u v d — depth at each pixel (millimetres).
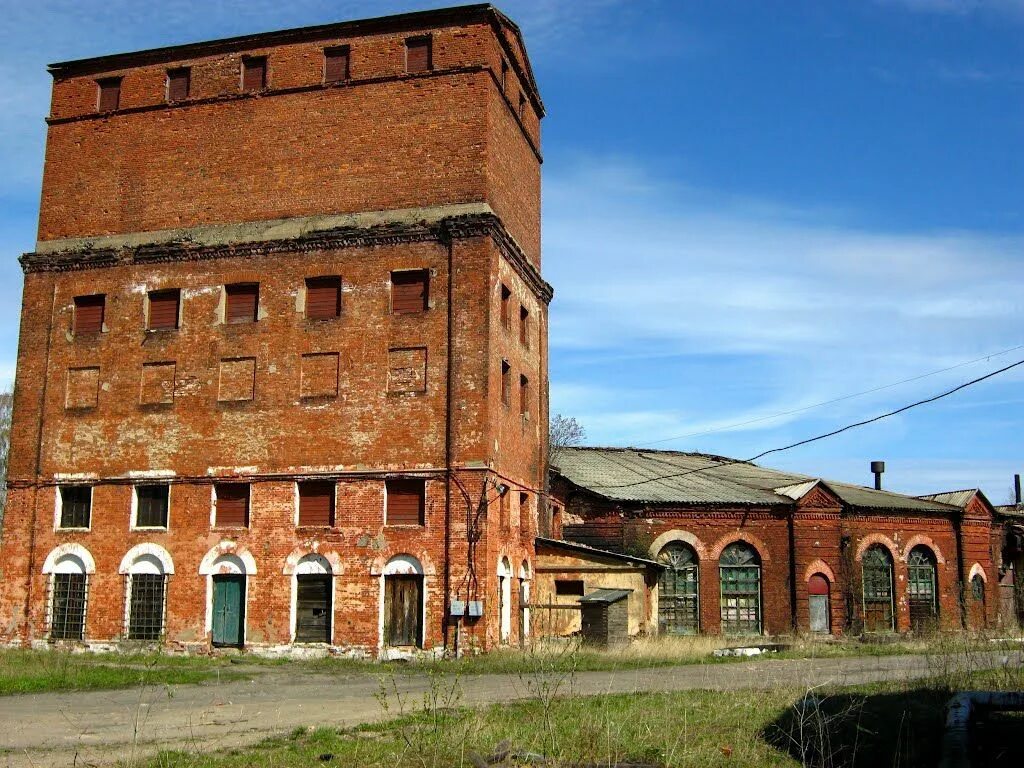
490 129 30469
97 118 33312
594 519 39469
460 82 30531
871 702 16406
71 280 32500
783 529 41594
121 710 17203
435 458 28453
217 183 31734
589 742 12648
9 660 24781
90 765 11969
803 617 40750
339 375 29547
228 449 30000
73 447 31375
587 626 30594
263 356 30250
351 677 23516
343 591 28344
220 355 30609
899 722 14258
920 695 17188
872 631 42781
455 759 11914
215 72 32500
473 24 30766
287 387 29875
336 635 28078
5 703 18109
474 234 29328
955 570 45844
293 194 31031
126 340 31531
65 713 16781
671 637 35312
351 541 28562
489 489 28203
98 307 32344
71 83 33844
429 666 25609
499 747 12031
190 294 31203
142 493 30766
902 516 44781
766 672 23844
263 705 17922
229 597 29391
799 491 42562
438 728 13773
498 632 28688
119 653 28766
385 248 29938
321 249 30375
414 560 28094
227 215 31438
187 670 24375
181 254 31359
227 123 32031
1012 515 49188
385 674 23812
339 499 28859
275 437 29688
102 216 32625
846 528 42906
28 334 32469
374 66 31188
